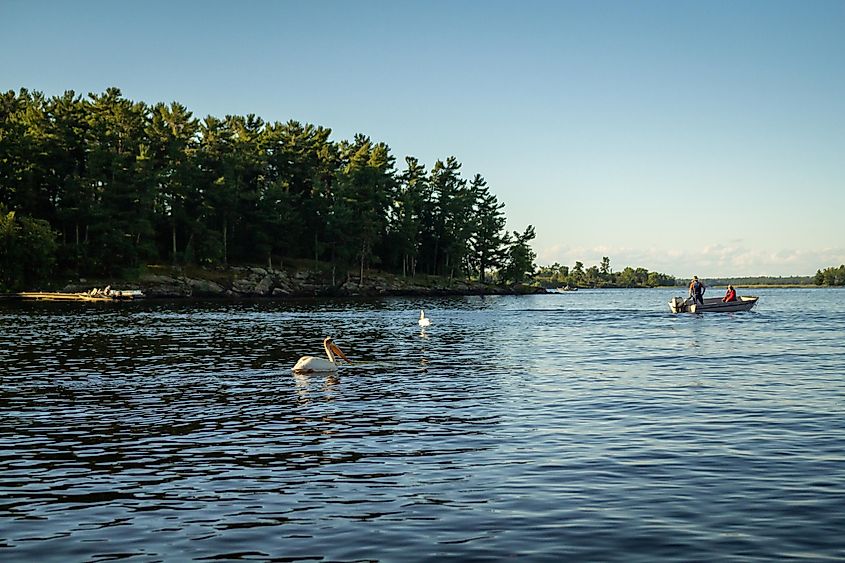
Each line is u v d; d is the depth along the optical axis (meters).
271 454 14.09
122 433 15.99
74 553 9.12
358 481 12.20
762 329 48.81
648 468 12.82
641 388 22.11
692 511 10.52
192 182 112.81
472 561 8.79
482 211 160.62
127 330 45.31
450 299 120.62
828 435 15.40
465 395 20.88
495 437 15.38
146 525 10.16
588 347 35.88
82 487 11.99
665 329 49.16
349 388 22.28
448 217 151.75
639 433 15.68
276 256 130.00
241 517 10.46
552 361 29.64
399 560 8.83
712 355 31.75
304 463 13.39
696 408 18.64
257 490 11.76
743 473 12.47
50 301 86.50
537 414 17.91
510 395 20.84
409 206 140.62
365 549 9.19
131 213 102.94
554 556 8.92
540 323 56.47
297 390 21.89
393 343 38.19
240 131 131.75
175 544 9.42
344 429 16.30
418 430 16.12
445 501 11.09
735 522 10.06
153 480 12.39
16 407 19.08
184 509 10.84
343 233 127.81
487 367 27.66
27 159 99.94
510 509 10.69
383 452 14.16
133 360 29.55
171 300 97.06
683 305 72.06
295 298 113.81
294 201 130.25
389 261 145.38
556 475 12.43
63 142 102.75
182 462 13.53
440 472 12.70
